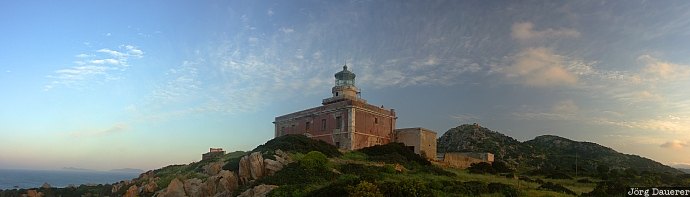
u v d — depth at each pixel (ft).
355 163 150.51
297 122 222.89
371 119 202.90
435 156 211.41
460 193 102.63
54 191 187.62
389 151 180.55
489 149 316.60
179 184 146.72
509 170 190.29
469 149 321.73
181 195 142.00
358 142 192.03
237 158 168.25
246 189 127.24
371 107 203.92
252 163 140.97
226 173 142.10
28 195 178.50
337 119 199.31
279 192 111.65
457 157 201.87
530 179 156.15
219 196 131.54
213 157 208.54
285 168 136.87
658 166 315.78
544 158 302.25
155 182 168.76
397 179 122.21
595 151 342.03
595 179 172.45
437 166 178.40
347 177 122.62
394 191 95.20
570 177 174.40
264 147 172.86
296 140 172.14
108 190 189.37
